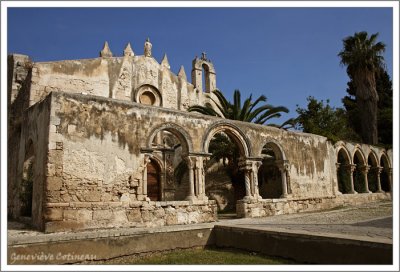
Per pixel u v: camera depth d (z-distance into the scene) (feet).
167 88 101.96
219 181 94.53
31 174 53.31
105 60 88.79
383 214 52.08
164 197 89.40
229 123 58.44
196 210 51.01
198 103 109.81
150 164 90.12
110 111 46.21
